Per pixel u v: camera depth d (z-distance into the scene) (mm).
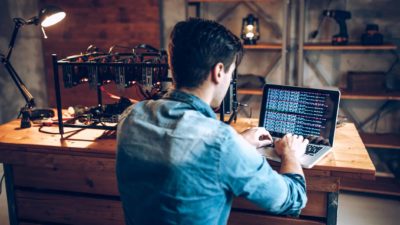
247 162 1024
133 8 4016
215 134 1004
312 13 3824
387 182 3676
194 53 1066
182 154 990
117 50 4102
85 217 2096
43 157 1976
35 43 4395
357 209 3318
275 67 4016
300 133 1948
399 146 3445
